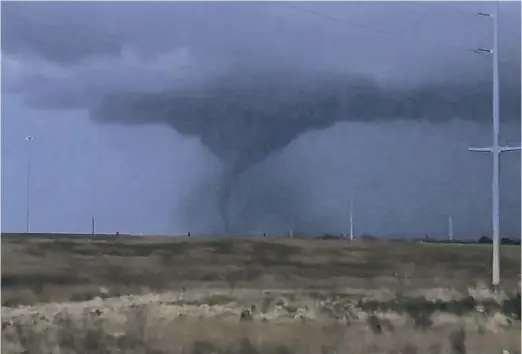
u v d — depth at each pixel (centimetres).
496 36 7244
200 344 4119
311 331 4519
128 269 7962
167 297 6606
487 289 7331
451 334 4606
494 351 4191
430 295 6938
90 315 5156
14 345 4066
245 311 5456
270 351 3994
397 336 4488
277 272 8619
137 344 4116
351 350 4050
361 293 7250
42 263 7756
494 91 7300
